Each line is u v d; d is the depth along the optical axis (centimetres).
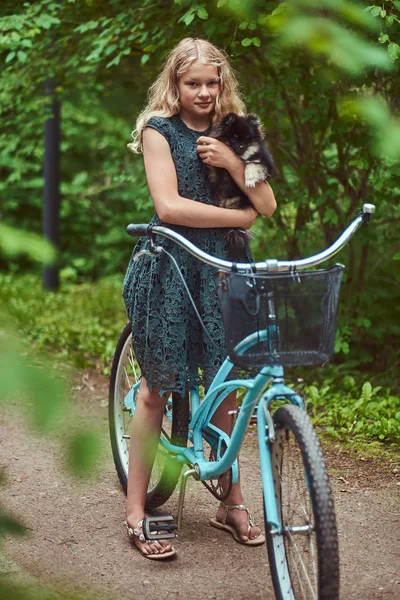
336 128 524
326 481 231
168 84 323
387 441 484
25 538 158
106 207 1266
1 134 854
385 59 149
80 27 592
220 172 321
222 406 334
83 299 916
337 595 224
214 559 330
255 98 564
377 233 614
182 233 321
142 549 329
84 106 1071
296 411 249
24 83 721
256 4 214
